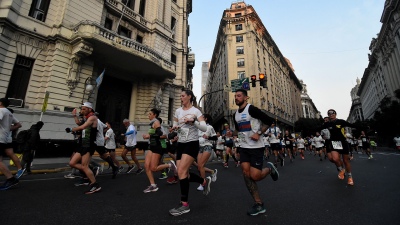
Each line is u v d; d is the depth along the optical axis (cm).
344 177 571
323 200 358
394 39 3697
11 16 1081
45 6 1254
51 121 1112
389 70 4334
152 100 1688
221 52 4531
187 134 326
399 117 2717
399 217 271
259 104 3462
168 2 2103
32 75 1147
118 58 1409
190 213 295
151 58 1470
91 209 311
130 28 1720
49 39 1203
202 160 487
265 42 4512
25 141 632
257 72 3681
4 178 547
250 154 299
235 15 4084
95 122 440
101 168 601
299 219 270
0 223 249
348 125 537
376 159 1200
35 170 652
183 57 2230
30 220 262
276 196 388
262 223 257
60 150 1115
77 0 1328
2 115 424
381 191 410
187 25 2695
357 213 290
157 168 460
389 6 3578
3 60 1049
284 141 1330
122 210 308
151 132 449
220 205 334
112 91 1584
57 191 420
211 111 6250
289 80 6050
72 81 1215
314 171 730
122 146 1504
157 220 269
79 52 1212
